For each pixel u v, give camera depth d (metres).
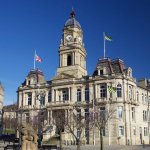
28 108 118.69
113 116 99.25
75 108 107.81
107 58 108.75
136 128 105.06
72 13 124.75
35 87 120.00
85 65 124.25
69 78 112.00
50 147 63.03
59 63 120.06
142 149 74.12
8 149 64.12
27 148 34.12
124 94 102.06
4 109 171.25
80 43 121.25
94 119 85.44
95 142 99.94
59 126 84.56
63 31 122.50
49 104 112.25
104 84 104.69
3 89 181.25
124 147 81.44
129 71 107.12
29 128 35.03
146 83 121.56
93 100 102.94
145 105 114.69
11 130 144.00
